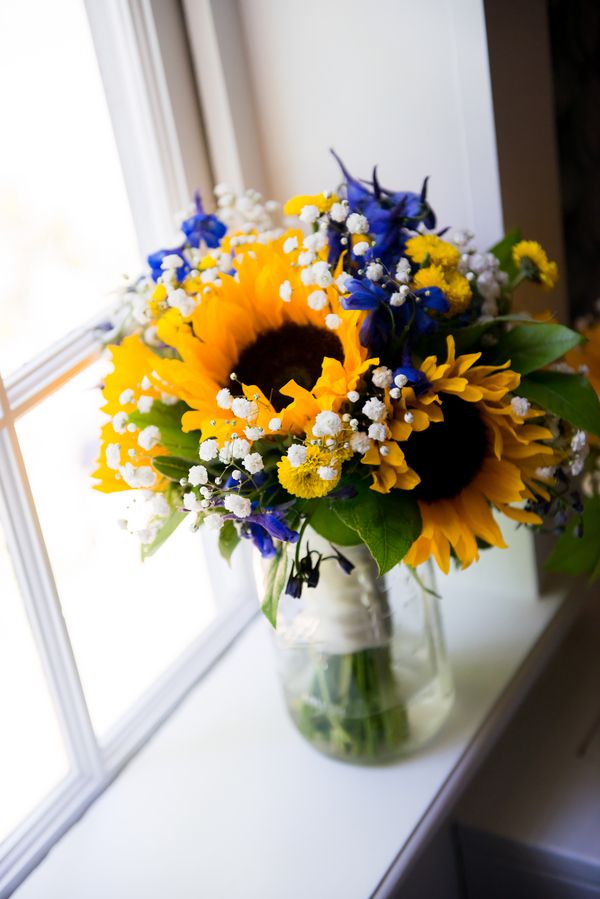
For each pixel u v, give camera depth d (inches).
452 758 47.9
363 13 48.1
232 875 45.4
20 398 46.3
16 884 46.3
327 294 42.3
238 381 41.7
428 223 45.0
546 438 42.7
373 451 41.1
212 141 50.4
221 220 48.6
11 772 47.5
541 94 50.1
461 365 41.6
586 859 47.6
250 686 51.4
